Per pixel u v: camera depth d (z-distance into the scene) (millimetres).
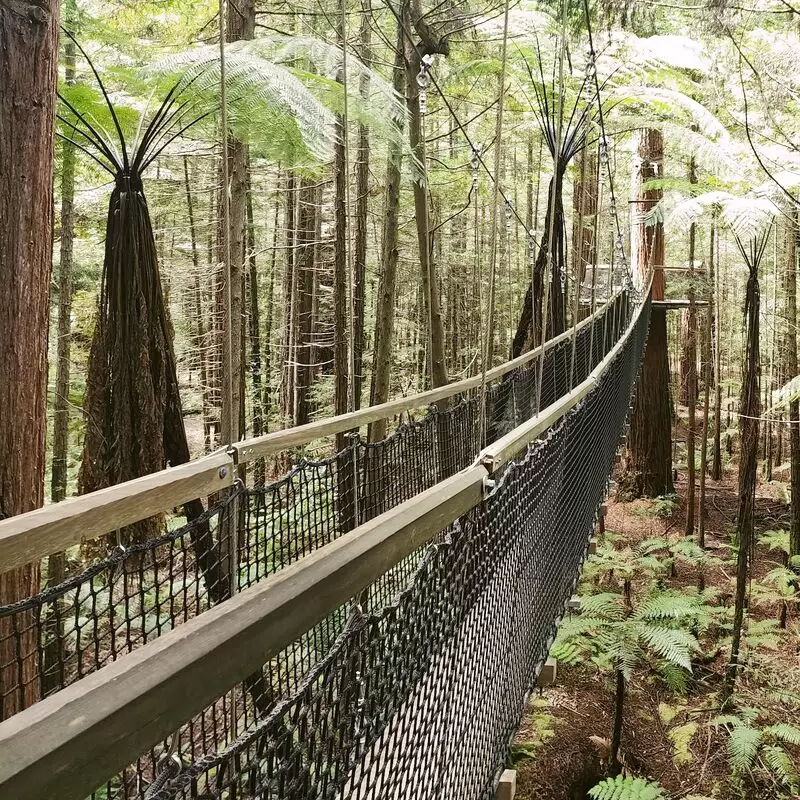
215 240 8539
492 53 4820
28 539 1083
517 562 1403
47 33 1918
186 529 1466
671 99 4969
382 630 729
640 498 9406
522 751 4258
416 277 9977
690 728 4652
